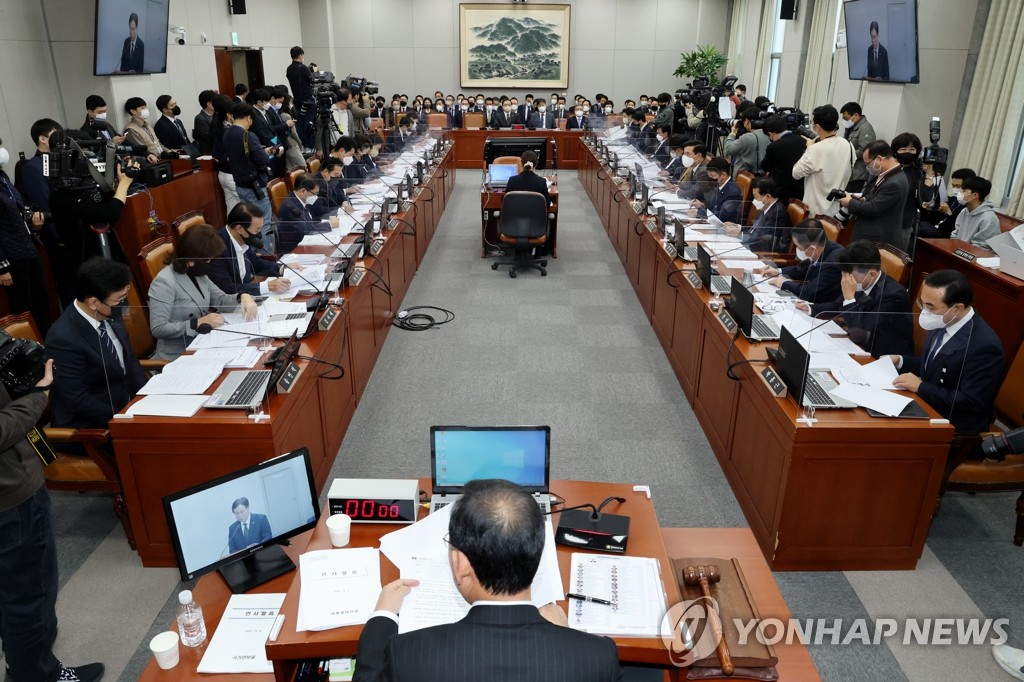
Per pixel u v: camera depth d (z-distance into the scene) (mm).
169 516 1850
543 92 14883
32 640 2096
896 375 2896
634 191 6512
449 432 2064
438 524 2002
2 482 1926
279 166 7770
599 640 1215
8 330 2842
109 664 2359
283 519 2057
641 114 9914
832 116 5570
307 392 2994
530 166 6395
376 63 14781
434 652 1169
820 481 2645
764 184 5004
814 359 3020
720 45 14656
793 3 10719
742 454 3152
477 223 8367
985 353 2779
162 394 2695
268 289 3715
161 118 7531
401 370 4496
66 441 2635
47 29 6801
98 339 2809
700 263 3969
